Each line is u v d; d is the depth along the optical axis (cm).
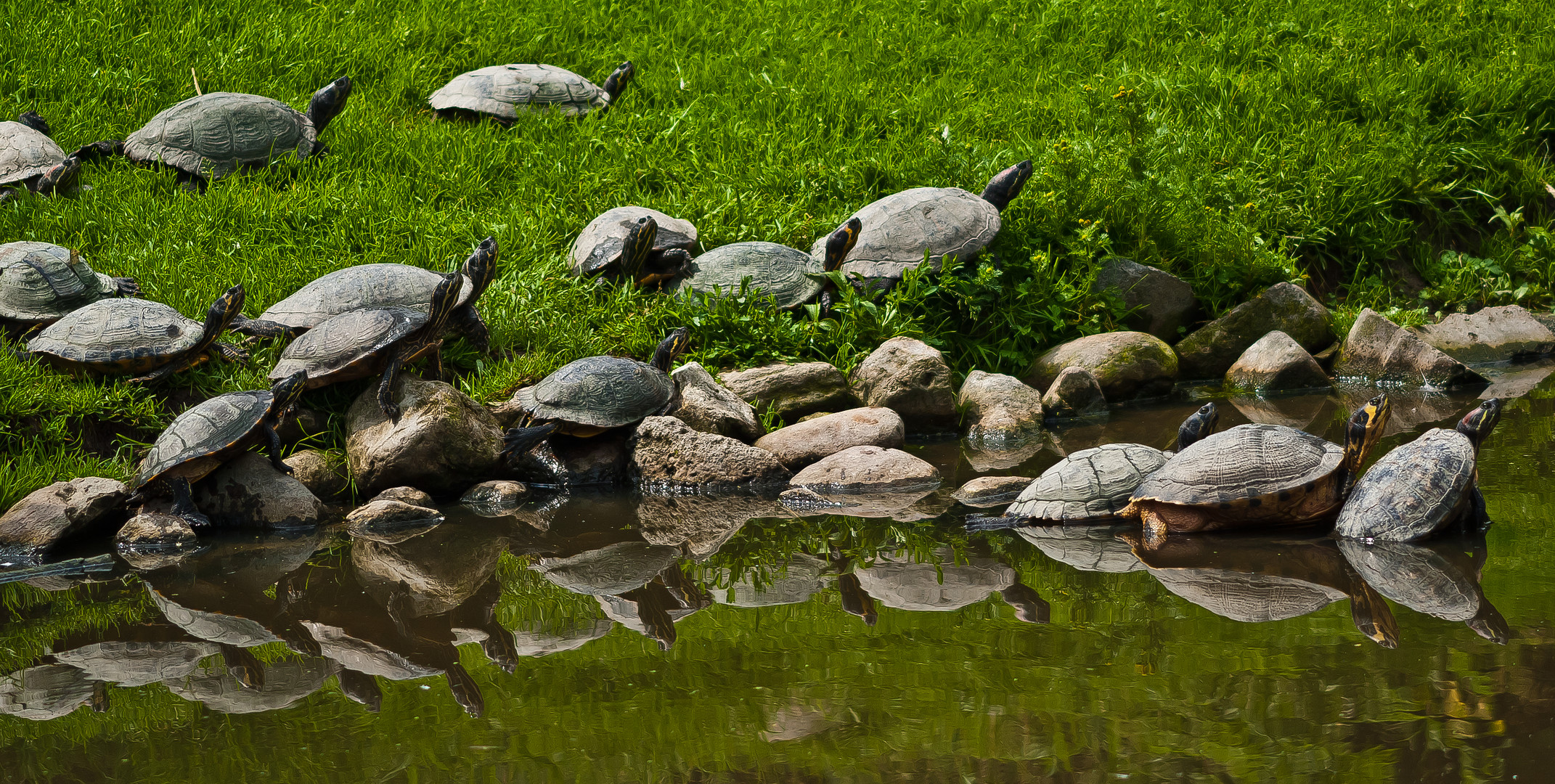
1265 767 393
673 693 495
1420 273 1475
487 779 414
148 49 1598
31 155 1254
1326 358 1270
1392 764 391
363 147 1424
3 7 1636
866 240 1212
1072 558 691
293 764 436
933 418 1084
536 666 541
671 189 1407
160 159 1283
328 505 895
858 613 600
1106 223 1327
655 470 946
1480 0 1933
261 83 1573
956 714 457
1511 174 1566
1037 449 1014
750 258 1190
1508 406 1062
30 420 872
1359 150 1534
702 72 1770
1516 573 604
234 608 659
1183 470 740
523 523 845
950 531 777
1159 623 556
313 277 1102
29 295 955
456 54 1759
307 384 902
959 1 2047
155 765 438
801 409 1063
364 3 1841
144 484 816
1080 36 1911
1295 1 1970
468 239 1228
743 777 409
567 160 1440
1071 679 488
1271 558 667
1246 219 1398
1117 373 1162
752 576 688
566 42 1861
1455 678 465
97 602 677
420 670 545
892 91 1712
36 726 484
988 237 1213
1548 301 1451
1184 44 1858
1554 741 402
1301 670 483
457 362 1040
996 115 1645
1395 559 646
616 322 1118
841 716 461
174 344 910
